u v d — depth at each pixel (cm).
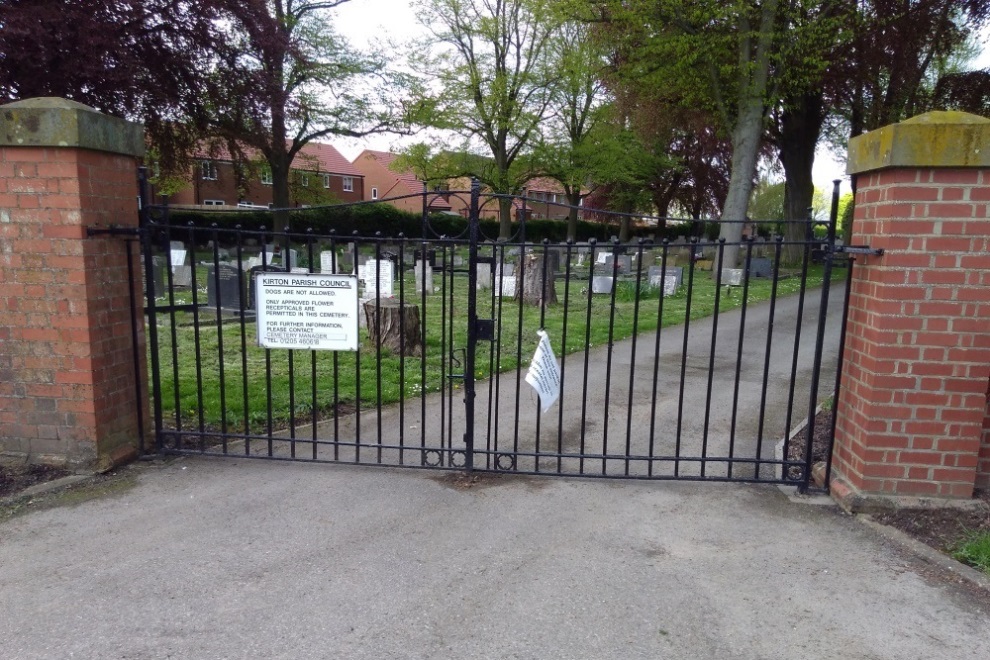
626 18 1758
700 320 1167
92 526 359
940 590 306
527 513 381
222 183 2412
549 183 3688
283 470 441
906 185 350
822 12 1712
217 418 549
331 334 430
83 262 399
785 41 1731
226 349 839
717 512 385
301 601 292
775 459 455
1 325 413
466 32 2648
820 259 406
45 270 403
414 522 368
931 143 339
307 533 354
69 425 419
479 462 466
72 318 406
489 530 360
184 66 1296
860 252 369
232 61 1434
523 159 2838
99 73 1055
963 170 345
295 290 427
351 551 336
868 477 379
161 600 291
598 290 1513
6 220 401
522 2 2270
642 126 2620
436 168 2869
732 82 1891
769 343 406
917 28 1791
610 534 357
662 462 471
